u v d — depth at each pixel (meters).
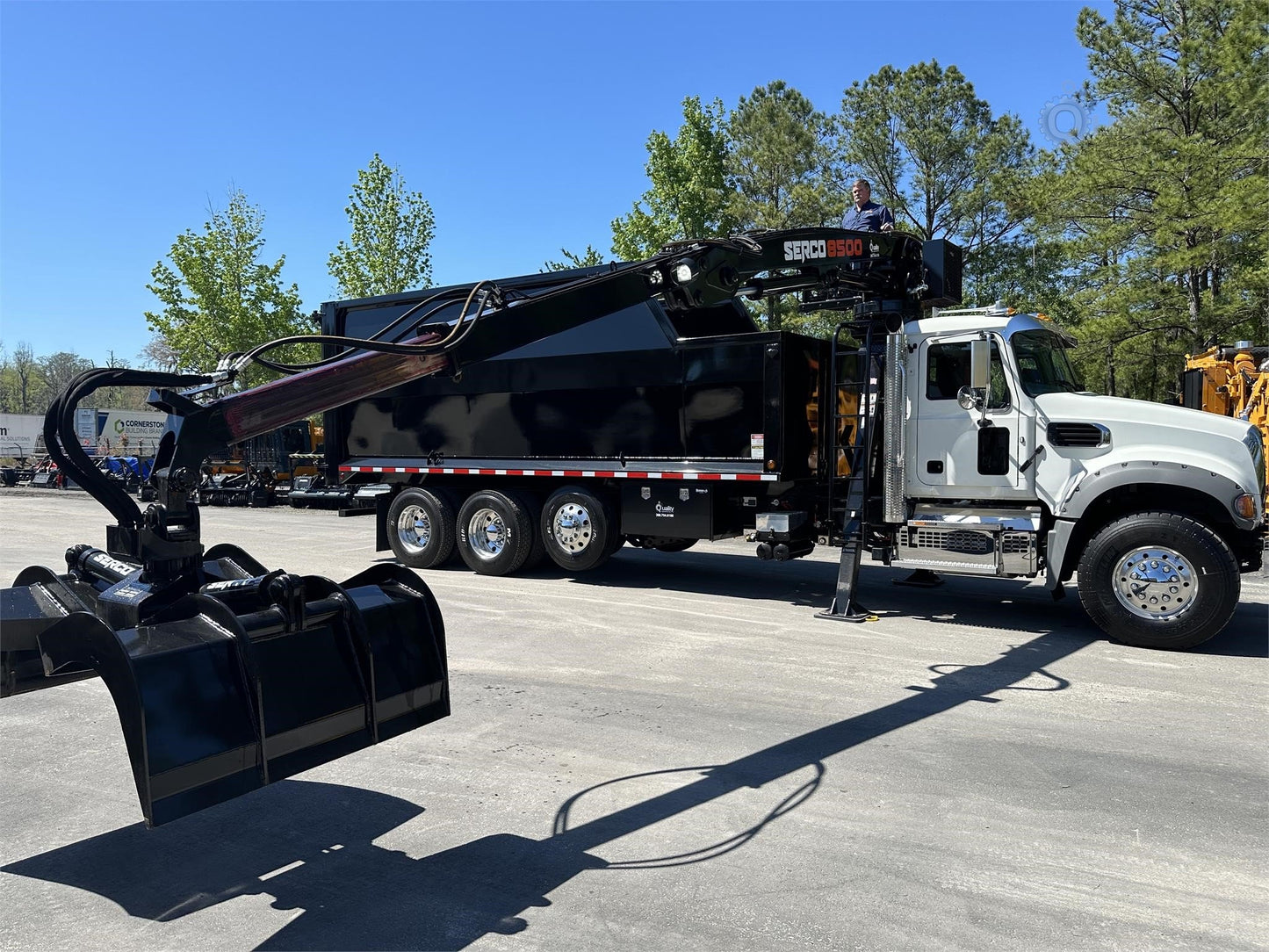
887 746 5.02
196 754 3.04
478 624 8.22
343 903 3.37
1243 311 20.33
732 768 4.71
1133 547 7.23
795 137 30.06
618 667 6.73
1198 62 21.38
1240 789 4.41
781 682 6.33
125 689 2.97
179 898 3.43
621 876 3.56
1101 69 23.02
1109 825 4.00
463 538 11.40
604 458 10.30
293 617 3.44
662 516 10.07
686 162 25.34
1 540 14.92
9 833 4.04
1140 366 23.17
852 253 7.80
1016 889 3.44
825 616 8.52
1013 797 4.32
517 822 4.07
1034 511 7.87
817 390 9.70
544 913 3.27
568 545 10.62
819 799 4.30
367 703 3.62
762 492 9.57
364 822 4.09
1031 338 8.20
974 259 28.45
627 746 5.03
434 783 4.52
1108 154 20.95
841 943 3.06
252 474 23.89
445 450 11.59
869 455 8.55
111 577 4.15
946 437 8.23
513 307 4.80
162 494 3.72
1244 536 7.42
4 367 98.19
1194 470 7.11
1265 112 18.84
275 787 4.48
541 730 5.31
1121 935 3.11
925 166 28.94
